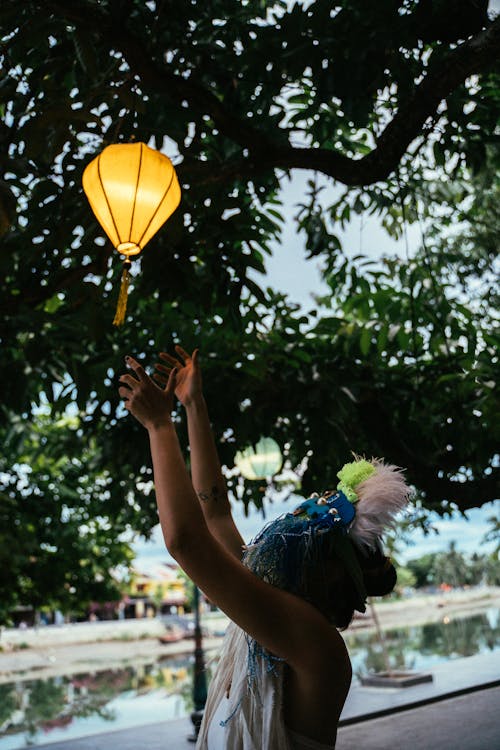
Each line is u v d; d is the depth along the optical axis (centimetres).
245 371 659
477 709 1102
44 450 1054
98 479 1565
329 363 705
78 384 620
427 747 884
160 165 333
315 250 700
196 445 216
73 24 427
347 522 171
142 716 1652
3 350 695
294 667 157
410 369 739
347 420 716
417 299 698
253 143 493
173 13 513
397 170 671
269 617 154
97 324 490
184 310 640
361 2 476
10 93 453
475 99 548
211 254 523
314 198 696
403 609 6481
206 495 211
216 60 539
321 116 591
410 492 177
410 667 2280
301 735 158
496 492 717
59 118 388
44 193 452
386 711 1113
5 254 464
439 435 717
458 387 672
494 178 867
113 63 455
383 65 492
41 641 3950
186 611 6419
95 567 1777
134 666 3162
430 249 839
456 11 458
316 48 501
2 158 436
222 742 163
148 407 167
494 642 2983
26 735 1455
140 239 335
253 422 661
